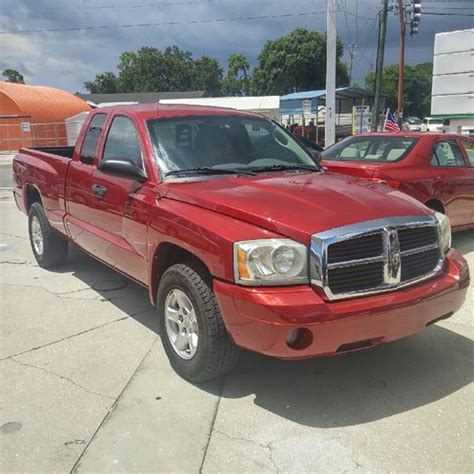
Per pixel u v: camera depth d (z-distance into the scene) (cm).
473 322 512
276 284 340
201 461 314
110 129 526
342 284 344
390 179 697
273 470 306
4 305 559
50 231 660
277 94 6881
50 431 342
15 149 3812
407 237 372
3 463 312
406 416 358
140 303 563
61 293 594
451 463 311
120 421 352
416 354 447
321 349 337
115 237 495
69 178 579
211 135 488
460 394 385
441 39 1594
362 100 3391
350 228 345
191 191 404
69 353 449
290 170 484
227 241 349
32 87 4388
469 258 736
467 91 1570
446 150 792
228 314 352
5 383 400
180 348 404
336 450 323
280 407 370
